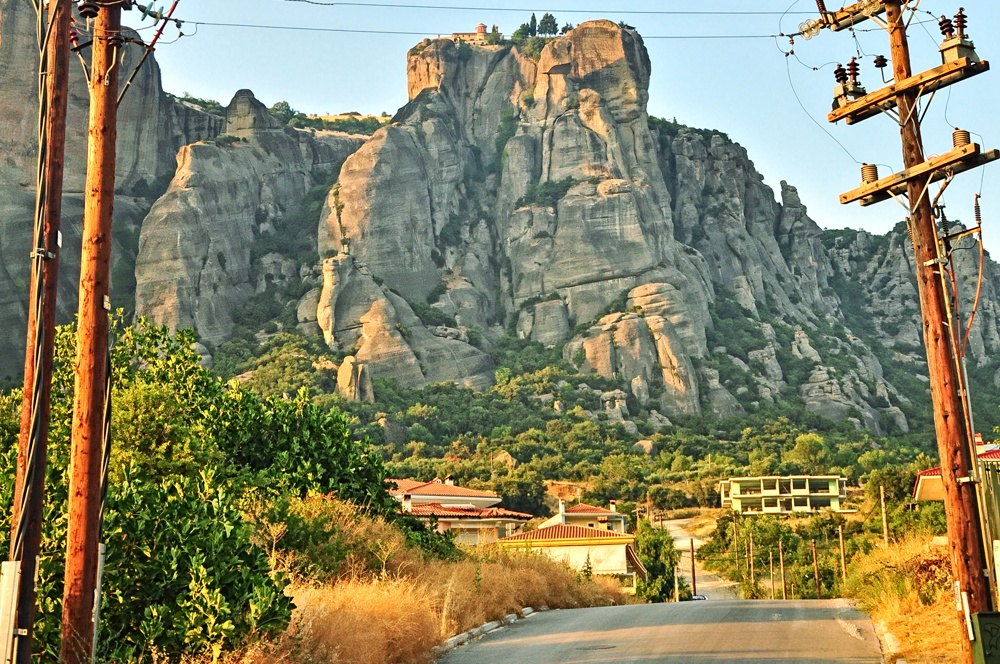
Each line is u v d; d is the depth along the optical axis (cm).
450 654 1939
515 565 3525
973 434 1424
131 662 1371
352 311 14550
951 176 1488
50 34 1235
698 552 9438
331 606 1675
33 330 1175
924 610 2256
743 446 13550
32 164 14650
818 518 9338
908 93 1533
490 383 14588
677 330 15538
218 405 2873
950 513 1388
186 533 1498
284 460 2847
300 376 12925
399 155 16575
